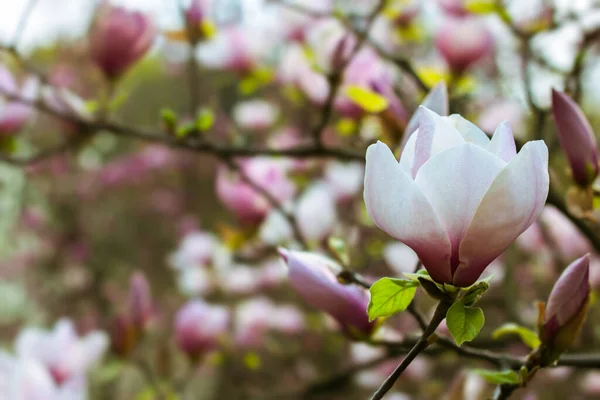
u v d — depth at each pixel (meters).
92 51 1.26
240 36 1.59
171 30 1.33
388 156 0.77
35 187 3.83
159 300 3.38
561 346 0.85
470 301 0.79
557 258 1.47
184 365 1.72
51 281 3.75
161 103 4.75
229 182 1.44
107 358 1.98
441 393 1.97
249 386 2.30
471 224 0.77
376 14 1.16
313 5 1.54
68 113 1.23
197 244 2.17
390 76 1.17
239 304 2.20
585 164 0.93
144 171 3.91
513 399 1.51
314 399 2.03
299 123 2.21
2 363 0.95
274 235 1.51
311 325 2.14
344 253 0.92
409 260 1.31
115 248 3.96
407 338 0.93
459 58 1.20
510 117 1.38
